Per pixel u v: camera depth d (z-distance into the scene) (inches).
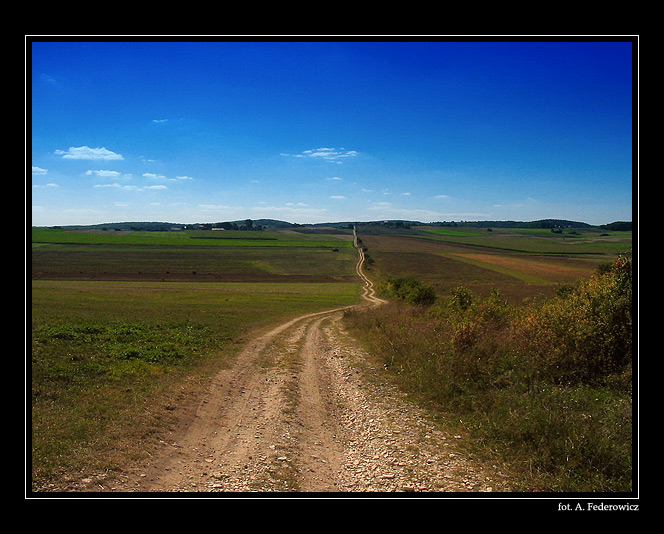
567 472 238.4
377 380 462.6
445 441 293.7
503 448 270.4
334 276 3752.5
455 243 6535.4
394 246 6318.9
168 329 779.4
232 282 3132.4
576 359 381.1
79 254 4734.3
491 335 489.7
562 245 5251.0
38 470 228.2
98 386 402.9
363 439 310.7
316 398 421.1
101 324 760.3
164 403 370.0
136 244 5885.8
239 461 268.7
